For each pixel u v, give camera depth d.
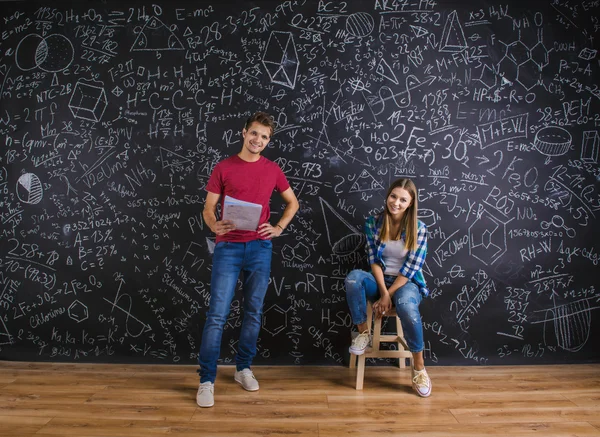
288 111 2.83
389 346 2.82
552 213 2.83
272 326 2.83
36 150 2.86
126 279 2.84
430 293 2.84
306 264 2.84
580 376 2.65
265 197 2.41
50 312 2.85
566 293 2.83
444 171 2.83
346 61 2.82
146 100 2.84
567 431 1.98
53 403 2.25
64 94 2.86
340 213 2.83
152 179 2.84
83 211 2.85
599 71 2.81
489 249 2.83
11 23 2.85
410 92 2.82
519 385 2.52
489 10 2.82
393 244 2.55
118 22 2.84
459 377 2.64
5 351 2.85
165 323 2.84
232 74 2.83
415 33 2.82
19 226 2.86
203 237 2.83
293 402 2.28
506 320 2.83
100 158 2.85
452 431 1.98
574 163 2.82
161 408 2.20
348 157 2.83
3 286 2.86
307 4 2.82
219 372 2.71
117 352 2.84
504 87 2.83
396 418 2.10
